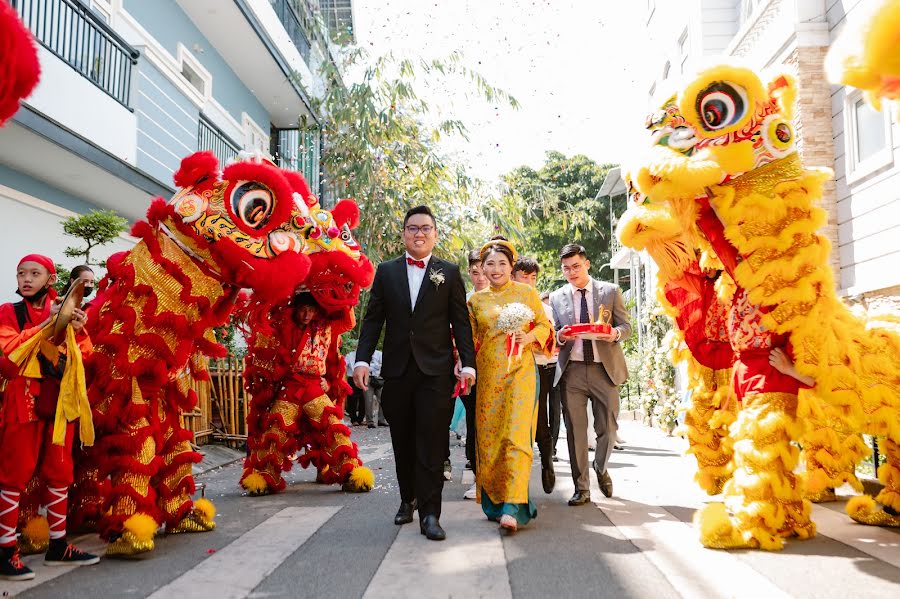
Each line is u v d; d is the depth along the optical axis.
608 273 37.91
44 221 9.98
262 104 19.55
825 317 4.29
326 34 17.53
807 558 3.96
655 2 16.61
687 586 3.47
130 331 4.45
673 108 4.43
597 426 6.05
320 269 6.20
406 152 15.44
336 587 3.51
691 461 8.45
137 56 10.80
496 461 4.94
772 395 4.31
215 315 4.75
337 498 6.28
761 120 4.30
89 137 9.34
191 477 4.88
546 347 5.12
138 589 3.50
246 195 4.68
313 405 6.75
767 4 10.40
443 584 3.54
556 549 4.23
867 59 2.95
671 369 12.96
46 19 9.08
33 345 3.90
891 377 4.39
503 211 15.95
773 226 4.29
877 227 8.57
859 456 5.41
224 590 3.47
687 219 4.56
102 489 4.27
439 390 4.75
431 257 5.07
